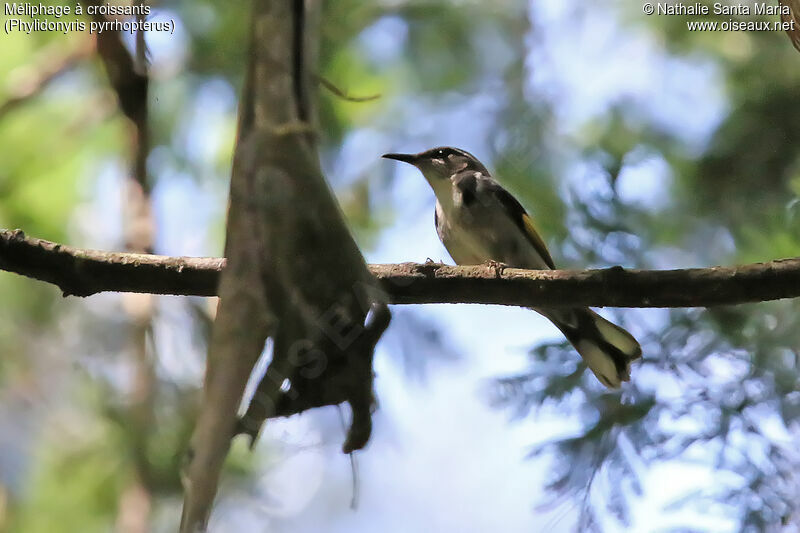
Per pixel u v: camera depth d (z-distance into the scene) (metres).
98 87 12.37
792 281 6.62
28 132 12.57
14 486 11.66
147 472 9.16
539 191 12.27
